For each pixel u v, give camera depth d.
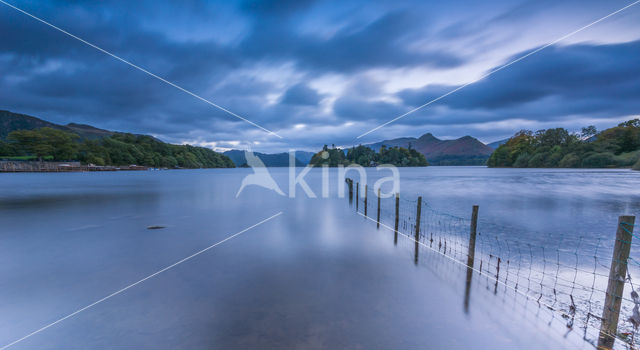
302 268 7.55
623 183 42.72
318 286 6.39
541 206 20.59
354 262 8.05
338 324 4.83
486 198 25.25
